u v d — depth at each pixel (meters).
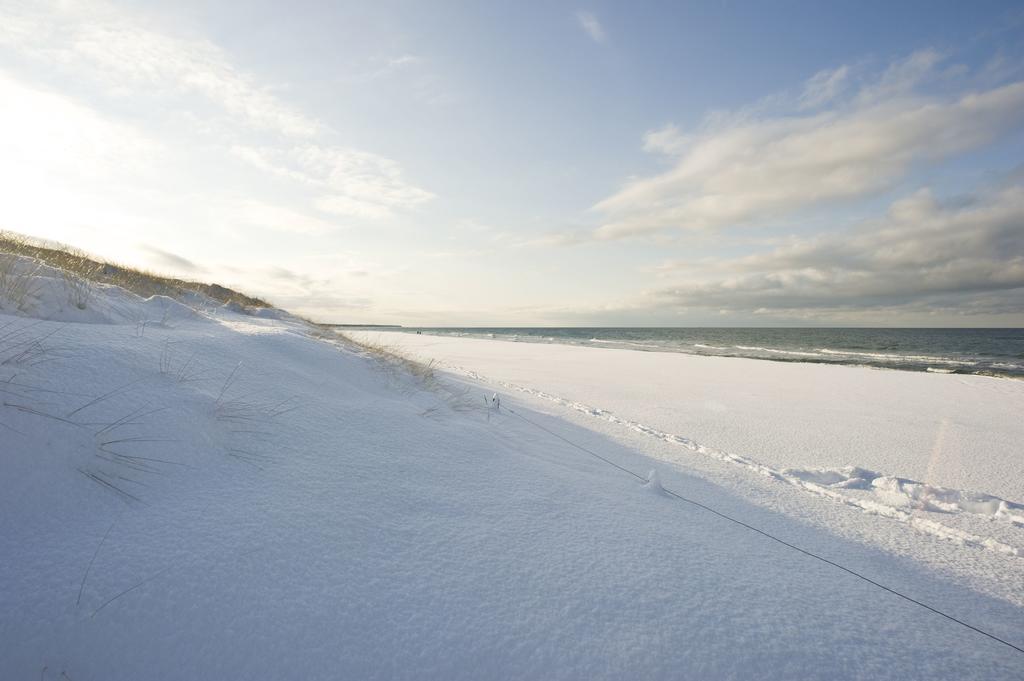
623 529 3.06
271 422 3.28
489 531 2.69
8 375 2.43
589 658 1.81
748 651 1.99
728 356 30.73
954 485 5.85
